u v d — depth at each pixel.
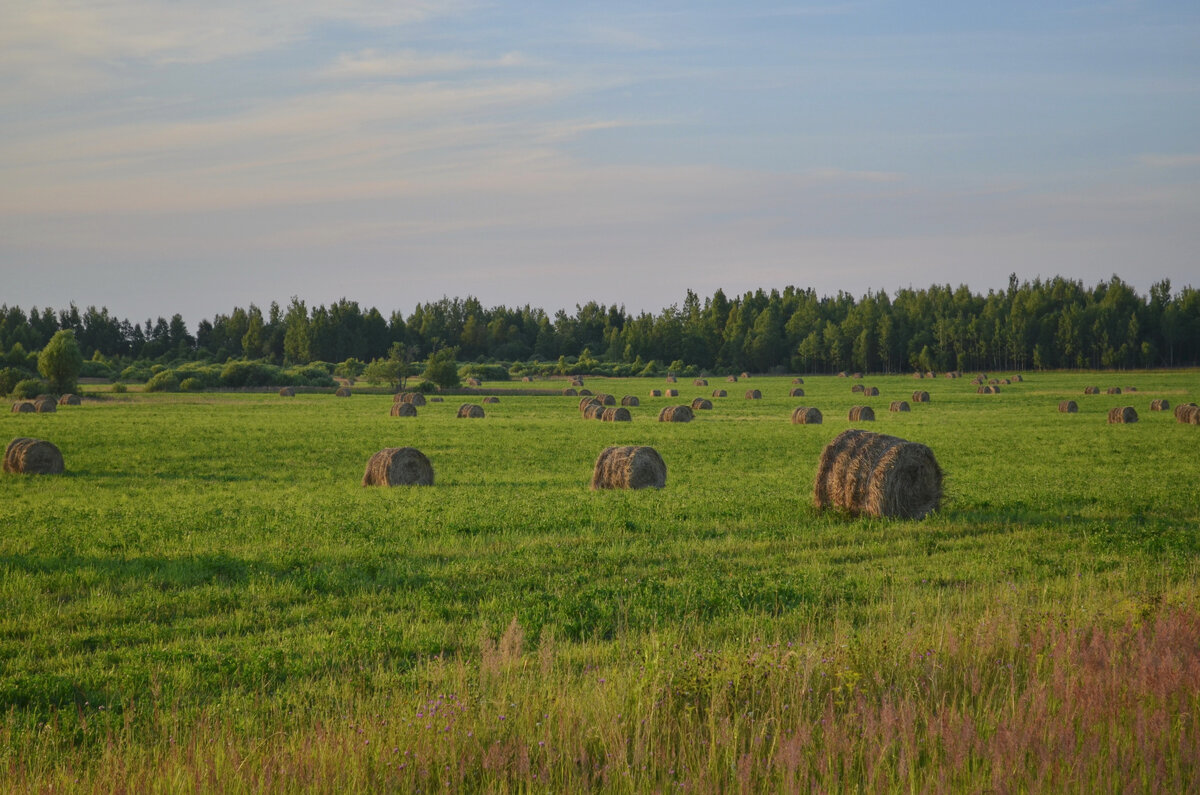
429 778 6.65
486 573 14.80
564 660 10.01
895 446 20.44
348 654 10.31
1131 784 5.92
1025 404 82.44
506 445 43.94
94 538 17.97
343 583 13.97
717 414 72.75
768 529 18.97
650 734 7.08
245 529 19.06
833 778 6.35
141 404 86.31
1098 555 16.08
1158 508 22.22
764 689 8.12
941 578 14.28
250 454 39.94
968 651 8.86
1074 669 8.20
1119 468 32.84
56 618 12.02
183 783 6.42
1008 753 6.44
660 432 52.06
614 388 125.31
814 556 16.20
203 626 11.75
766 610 12.36
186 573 14.66
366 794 6.38
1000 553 16.31
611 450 27.88
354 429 54.25
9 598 13.08
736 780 6.41
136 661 10.12
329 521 20.11
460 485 29.00
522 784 6.55
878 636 9.83
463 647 10.70
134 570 14.83
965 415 68.06
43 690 9.15
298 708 8.39
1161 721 6.65
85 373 143.88
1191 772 6.33
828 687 8.12
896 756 6.63
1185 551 16.50
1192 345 188.50
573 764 6.69
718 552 16.62
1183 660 8.09
